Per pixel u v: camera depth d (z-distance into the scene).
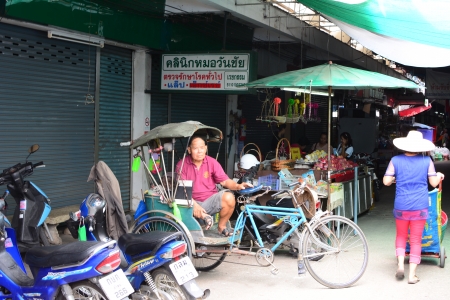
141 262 4.34
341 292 5.33
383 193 13.22
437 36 6.91
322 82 6.38
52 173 7.39
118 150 8.70
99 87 8.16
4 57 6.61
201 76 8.11
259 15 9.92
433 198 6.11
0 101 6.59
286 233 5.64
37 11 6.54
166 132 5.53
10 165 6.75
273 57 13.42
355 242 7.38
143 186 9.03
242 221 5.71
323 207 7.38
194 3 8.67
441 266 6.27
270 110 10.50
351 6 6.97
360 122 15.11
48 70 7.25
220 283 5.61
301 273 5.47
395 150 17.19
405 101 22.72
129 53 8.89
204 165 6.00
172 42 9.20
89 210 5.14
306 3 7.50
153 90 9.09
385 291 5.38
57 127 7.44
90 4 7.35
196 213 5.53
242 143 12.33
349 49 14.50
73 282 3.88
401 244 5.80
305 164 8.12
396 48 7.72
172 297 4.21
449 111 25.28
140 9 8.28
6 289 4.32
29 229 5.64
